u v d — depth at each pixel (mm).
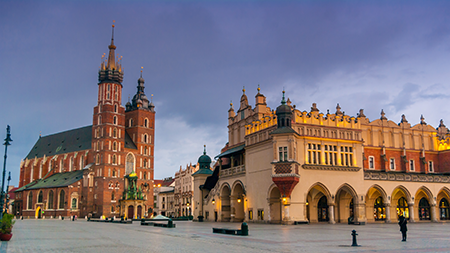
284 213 57688
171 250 23844
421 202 74688
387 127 77625
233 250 23688
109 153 145375
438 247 25047
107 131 146250
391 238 32344
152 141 163375
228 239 31547
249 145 67688
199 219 81750
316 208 66500
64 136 177750
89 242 29688
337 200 68000
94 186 144125
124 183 148625
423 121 81125
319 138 61906
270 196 61438
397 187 67625
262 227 50188
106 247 25828
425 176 70250
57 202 144750
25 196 157875
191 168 149375
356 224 60750
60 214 142000
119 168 147250
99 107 150125
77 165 159250
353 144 64688
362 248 24656
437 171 79438
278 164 57875
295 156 58688
